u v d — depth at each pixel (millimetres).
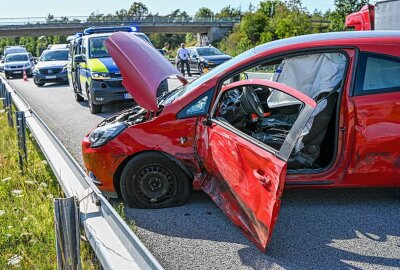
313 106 3326
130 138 4707
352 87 4402
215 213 4652
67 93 17734
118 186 4906
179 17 70875
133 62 4672
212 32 71500
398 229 4160
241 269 3549
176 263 3674
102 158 4781
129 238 2445
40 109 13320
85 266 3463
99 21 67062
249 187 3650
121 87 11461
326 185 4434
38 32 65688
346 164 4410
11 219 4613
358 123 4359
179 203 4828
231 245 3955
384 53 4445
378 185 4473
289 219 4461
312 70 4961
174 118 4648
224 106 5039
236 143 3824
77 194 3410
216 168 4270
